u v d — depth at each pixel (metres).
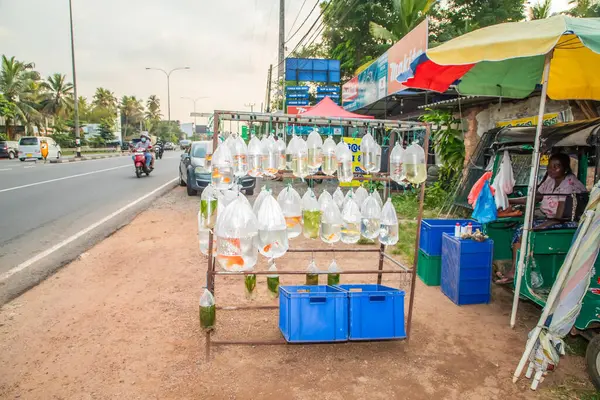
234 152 3.25
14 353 3.21
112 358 3.18
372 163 3.49
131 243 6.46
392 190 11.38
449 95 11.26
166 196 11.38
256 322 3.86
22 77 41.09
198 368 3.08
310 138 3.43
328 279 4.26
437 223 5.31
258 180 10.74
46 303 4.15
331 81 19.20
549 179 4.42
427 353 3.42
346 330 3.33
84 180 14.70
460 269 4.41
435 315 4.19
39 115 41.59
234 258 2.90
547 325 3.13
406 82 4.80
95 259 5.61
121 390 2.79
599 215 2.93
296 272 3.40
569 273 3.01
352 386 2.92
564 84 4.87
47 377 2.92
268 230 3.08
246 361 3.21
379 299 3.40
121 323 3.75
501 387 2.96
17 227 7.45
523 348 3.53
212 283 3.36
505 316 4.19
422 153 3.46
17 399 2.67
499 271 5.09
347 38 20.19
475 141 9.21
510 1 18.31
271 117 3.35
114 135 57.22
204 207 3.19
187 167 11.47
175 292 4.50
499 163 4.61
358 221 3.46
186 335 3.57
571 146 4.16
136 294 4.43
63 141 45.56
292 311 3.25
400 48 10.13
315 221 3.44
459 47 3.51
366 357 3.33
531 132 4.30
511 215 4.72
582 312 3.17
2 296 4.31
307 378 3.00
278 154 3.39
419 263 5.38
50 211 8.95
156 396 2.74
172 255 5.85
